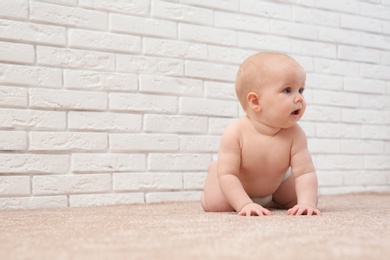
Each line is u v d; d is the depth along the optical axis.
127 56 2.27
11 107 2.03
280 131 1.71
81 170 2.15
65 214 1.73
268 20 2.64
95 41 2.21
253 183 1.75
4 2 2.03
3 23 2.03
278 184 1.79
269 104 1.64
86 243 1.02
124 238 1.08
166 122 2.34
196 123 2.41
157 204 2.19
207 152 2.44
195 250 0.92
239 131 1.71
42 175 2.08
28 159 2.05
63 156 2.12
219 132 2.47
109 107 2.22
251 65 1.69
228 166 1.68
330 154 2.78
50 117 2.10
